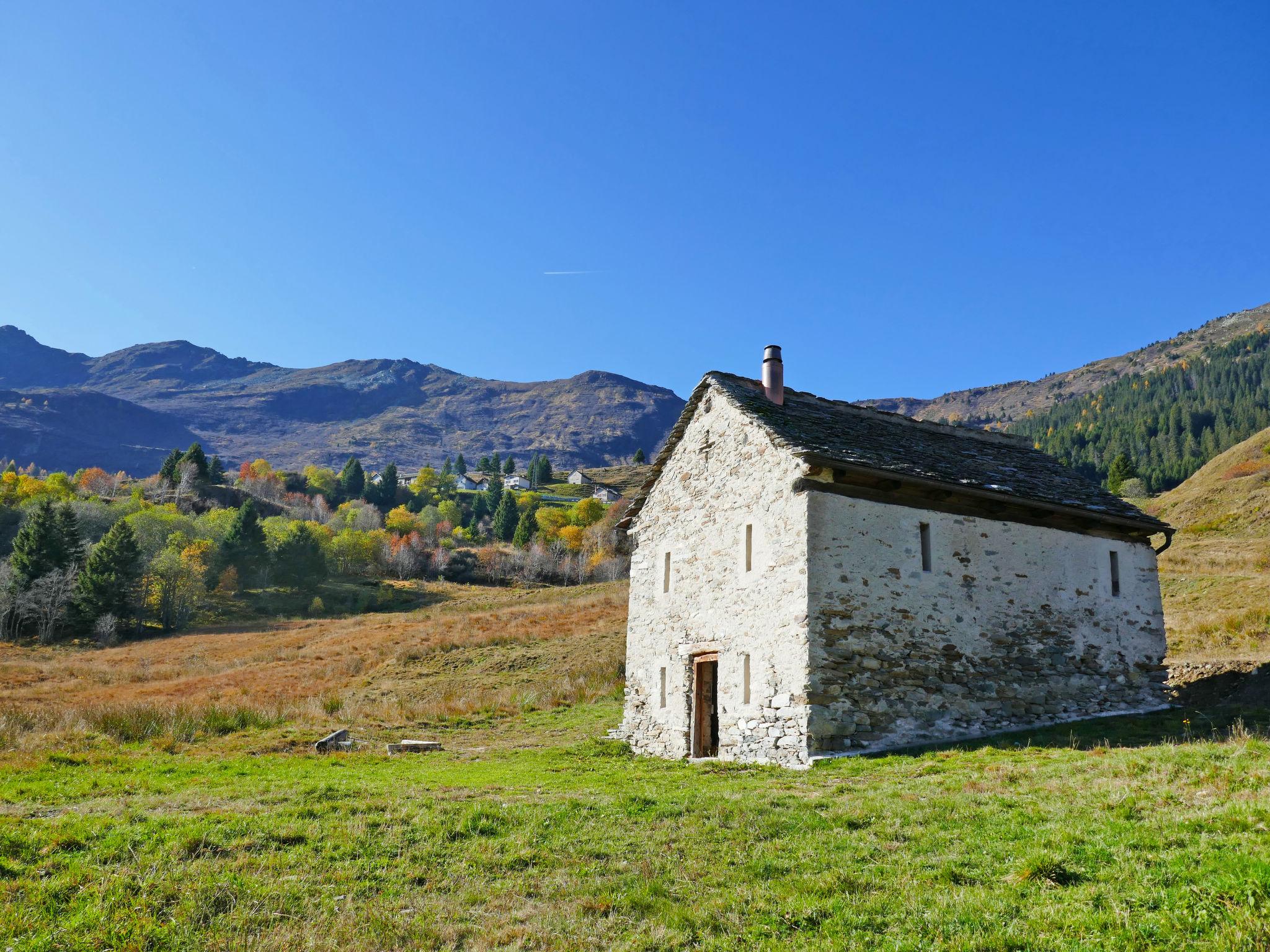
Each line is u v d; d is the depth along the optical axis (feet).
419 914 24.06
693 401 63.93
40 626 220.43
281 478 583.99
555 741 67.51
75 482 479.82
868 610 49.67
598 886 25.86
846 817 31.07
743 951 20.84
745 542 54.95
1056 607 56.18
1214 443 529.04
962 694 51.13
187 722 66.33
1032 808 29.81
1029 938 19.49
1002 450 66.85
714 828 31.19
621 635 125.70
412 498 586.04
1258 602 91.56
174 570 253.85
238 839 30.53
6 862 27.76
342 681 120.57
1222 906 19.42
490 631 150.41
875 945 20.31
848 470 50.01
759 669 51.57
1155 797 29.01
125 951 21.42
